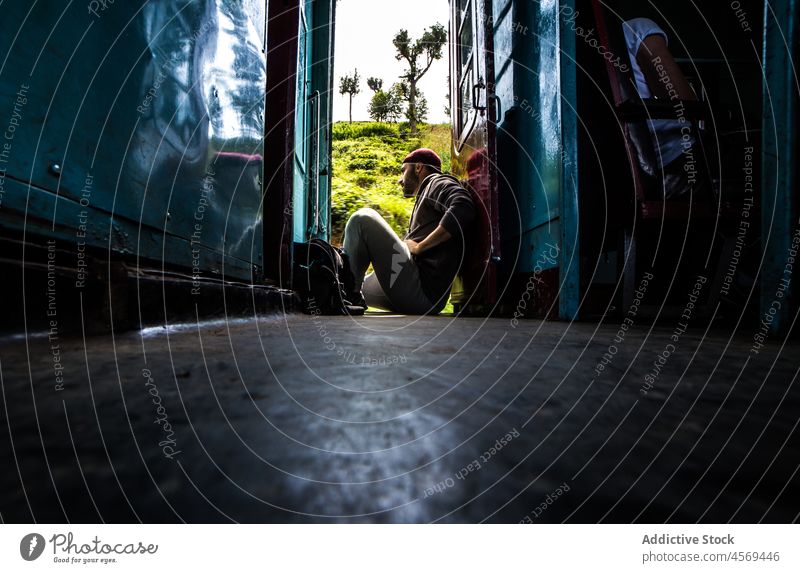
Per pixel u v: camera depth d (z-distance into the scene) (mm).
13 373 695
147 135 1392
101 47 1185
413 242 3809
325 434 461
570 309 2537
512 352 1072
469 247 3783
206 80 1793
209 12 1810
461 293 4062
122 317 1189
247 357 907
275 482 349
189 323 1494
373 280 4090
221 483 346
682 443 459
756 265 2434
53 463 374
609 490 350
